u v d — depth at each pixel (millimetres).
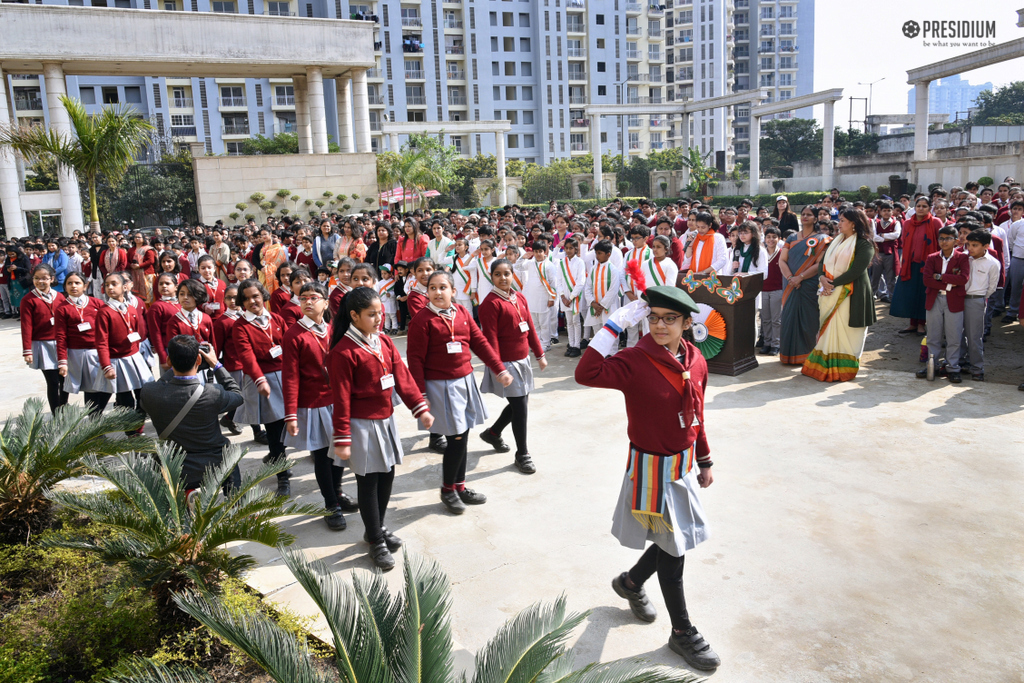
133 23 23703
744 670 3088
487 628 3459
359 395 4047
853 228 7180
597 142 47406
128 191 27500
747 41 88000
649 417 3080
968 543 4047
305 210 26203
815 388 7230
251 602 3635
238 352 5395
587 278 9406
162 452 3938
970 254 7059
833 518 4406
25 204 22422
